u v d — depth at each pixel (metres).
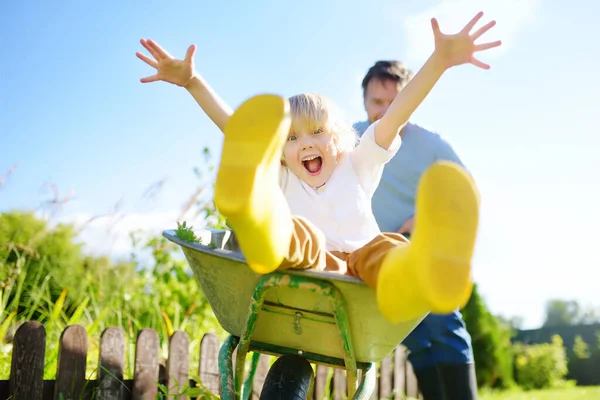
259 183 1.33
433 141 3.40
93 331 3.55
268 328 1.94
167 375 3.16
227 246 2.21
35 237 4.43
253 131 1.33
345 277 1.60
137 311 4.30
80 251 5.38
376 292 1.54
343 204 2.26
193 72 2.33
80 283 5.04
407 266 1.37
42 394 2.67
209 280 1.90
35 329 2.68
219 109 2.31
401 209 3.44
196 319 4.54
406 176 3.42
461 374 3.16
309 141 2.31
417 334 3.31
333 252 2.09
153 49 2.31
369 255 1.64
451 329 3.18
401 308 1.44
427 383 3.39
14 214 5.06
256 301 1.74
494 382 12.00
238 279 1.80
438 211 1.30
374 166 2.31
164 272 4.74
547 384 13.45
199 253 1.79
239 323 1.96
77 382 2.79
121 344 3.00
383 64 3.55
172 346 3.20
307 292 1.73
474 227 1.31
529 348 14.16
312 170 2.33
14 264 4.24
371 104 3.58
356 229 2.25
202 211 4.60
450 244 1.31
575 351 15.80
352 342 1.83
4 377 3.01
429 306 1.34
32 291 4.12
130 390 3.02
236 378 1.96
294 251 1.57
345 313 1.71
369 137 2.28
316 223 2.24
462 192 1.30
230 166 1.33
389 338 1.82
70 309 4.55
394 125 2.16
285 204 1.48
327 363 1.98
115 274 4.60
